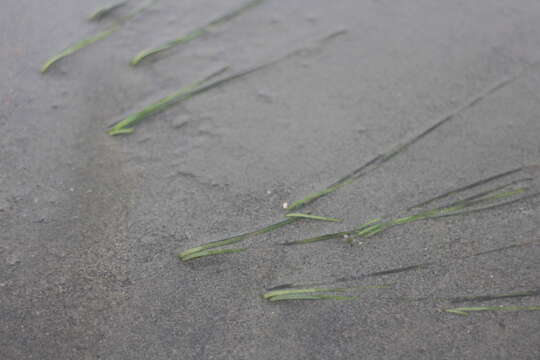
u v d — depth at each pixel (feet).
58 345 2.52
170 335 2.55
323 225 2.76
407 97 3.10
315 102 3.09
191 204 2.80
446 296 2.62
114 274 2.64
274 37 3.32
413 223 2.76
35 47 3.18
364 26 3.37
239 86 3.14
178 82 3.14
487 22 3.39
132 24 3.32
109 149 2.92
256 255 2.69
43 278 2.63
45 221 2.73
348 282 2.64
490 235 2.74
